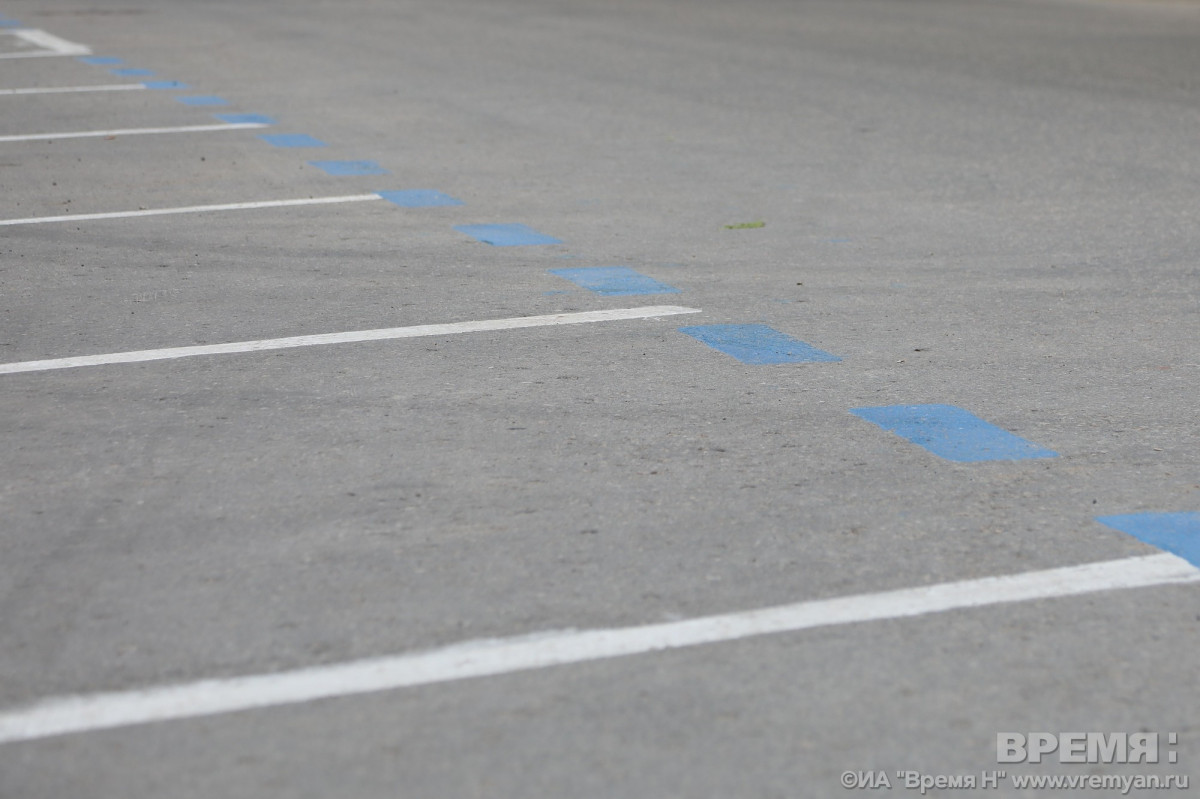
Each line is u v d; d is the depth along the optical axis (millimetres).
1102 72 27531
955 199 15789
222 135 19781
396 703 5375
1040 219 14734
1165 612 6164
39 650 5734
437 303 11180
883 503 7281
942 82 26078
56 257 12680
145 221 14219
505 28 36094
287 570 6453
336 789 4844
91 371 9375
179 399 8820
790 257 12961
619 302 11273
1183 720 5332
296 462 7773
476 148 18969
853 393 9070
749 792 4852
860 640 5879
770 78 26641
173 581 6344
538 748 5094
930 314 11039
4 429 8266
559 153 18641
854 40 33500
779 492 7402
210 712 5297
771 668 5652
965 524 7035
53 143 18969
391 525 6953
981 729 5258
